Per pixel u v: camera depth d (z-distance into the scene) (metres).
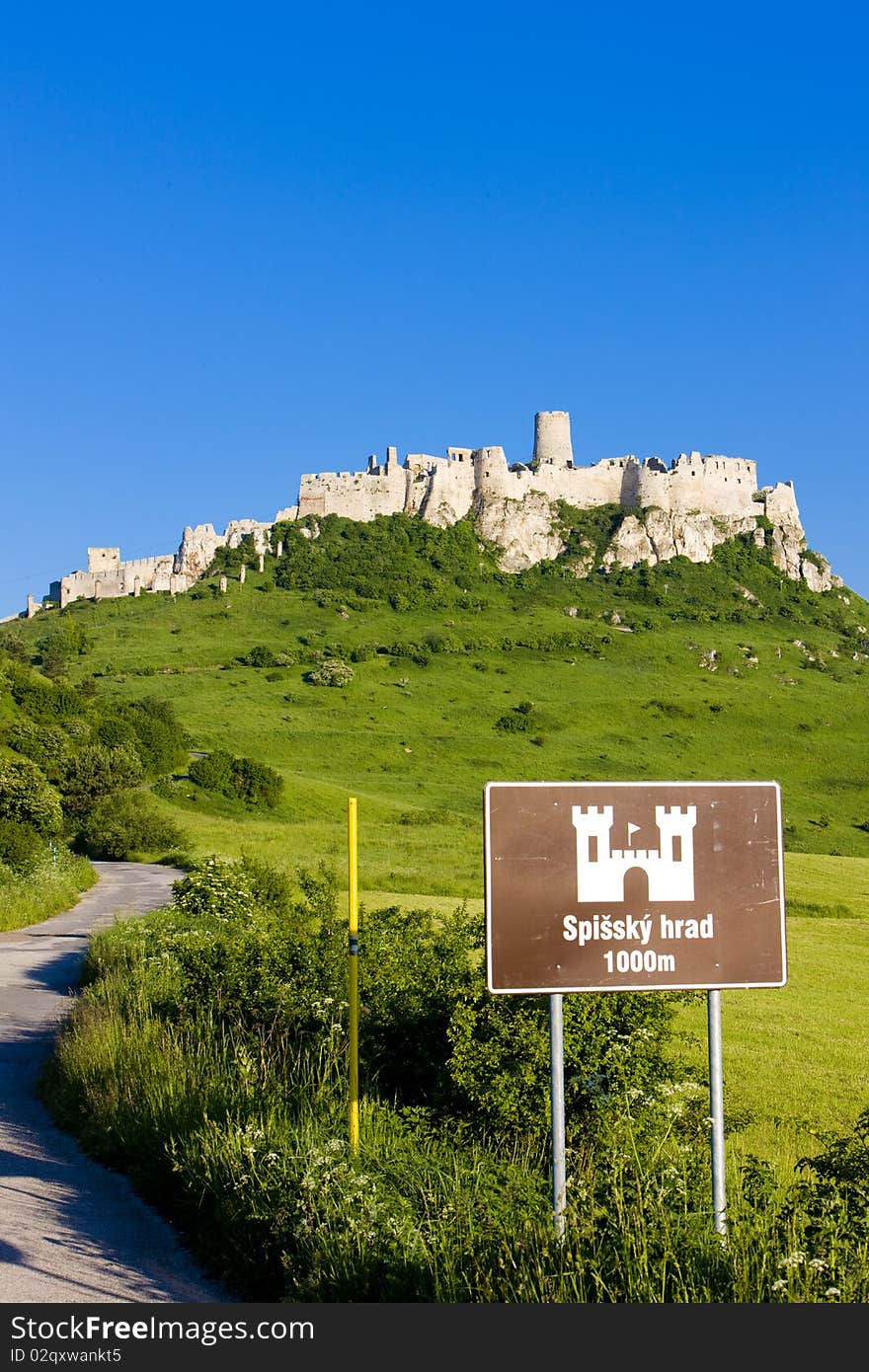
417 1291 7.52
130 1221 9.79
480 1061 11.52
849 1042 21.45
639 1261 7.33
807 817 108.38
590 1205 8.16
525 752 127.00
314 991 14.77
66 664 151.12
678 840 8.12
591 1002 11.74
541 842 8.04
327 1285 7.91
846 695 168.25
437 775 115.44
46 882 41.56
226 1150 9.72
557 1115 8.02
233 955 16.56
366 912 17.94
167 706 122.25
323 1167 8.99
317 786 96.75
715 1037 8.10
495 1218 8.23
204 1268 8.71
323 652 168.75
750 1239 7.65
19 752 71.50
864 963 31.89
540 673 167.25
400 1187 8.97
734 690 164.50
